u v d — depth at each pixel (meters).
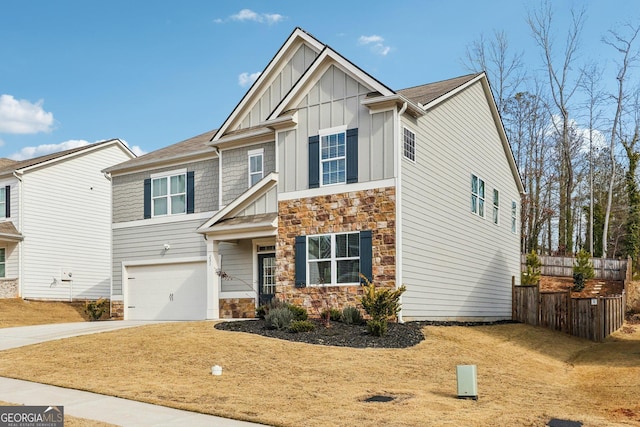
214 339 13.56
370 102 16.75
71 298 30.88
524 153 42.19
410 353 13.28
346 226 17.20
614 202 43.06
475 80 22.41
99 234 32.72
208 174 22.20
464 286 20.62
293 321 15.48
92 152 32.72
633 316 25.00
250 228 18.83
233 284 20.64
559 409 9.34
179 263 22.55
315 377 10.83
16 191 29.28
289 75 21.05
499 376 12.25
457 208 20.47
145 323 19.42
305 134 18.33
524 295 23.67
